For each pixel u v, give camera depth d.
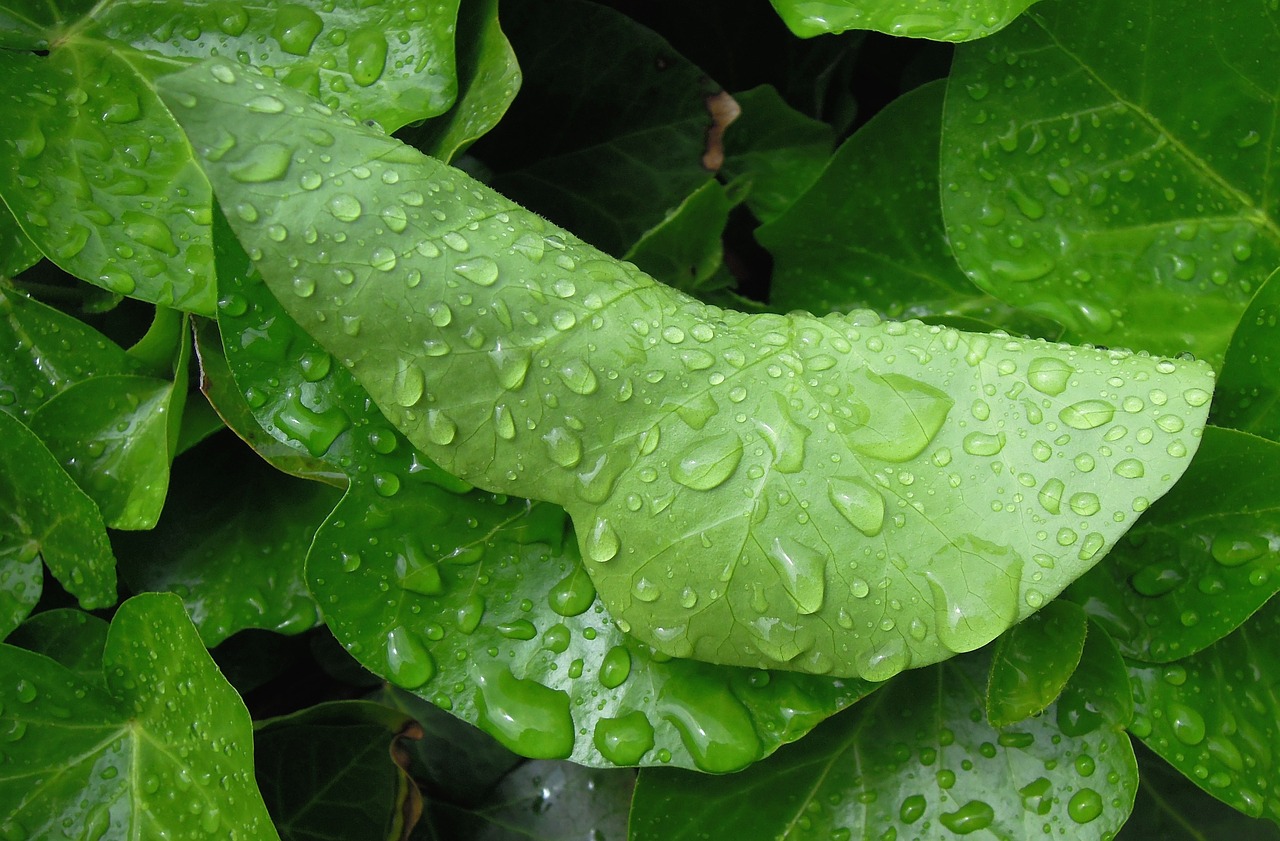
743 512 0.26
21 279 0.29
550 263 0.26
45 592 0.30
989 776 0.28
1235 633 0.28
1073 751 0.28
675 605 0.26
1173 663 0.28
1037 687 0.27
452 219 0.26
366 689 0.31
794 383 0.26
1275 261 0.28
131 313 0.30
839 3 0.28
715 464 0.26
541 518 0.27
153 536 0.29
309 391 0.27
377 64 0.28
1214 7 0.28
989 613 0.26
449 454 0.26
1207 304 0.29
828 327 0.27
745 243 0.32
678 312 0.27
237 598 0.29
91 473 0.29
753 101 0.31
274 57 0.28
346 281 0.26
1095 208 0.29
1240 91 0.28
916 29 0.28
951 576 0.26
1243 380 0.28
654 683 0.27
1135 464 0.26
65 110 0.28
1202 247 0.29
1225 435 0.27
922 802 0.28
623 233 0.31
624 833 0.31
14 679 0.28
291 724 0.30
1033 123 0.29
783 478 0.26
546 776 0.31
